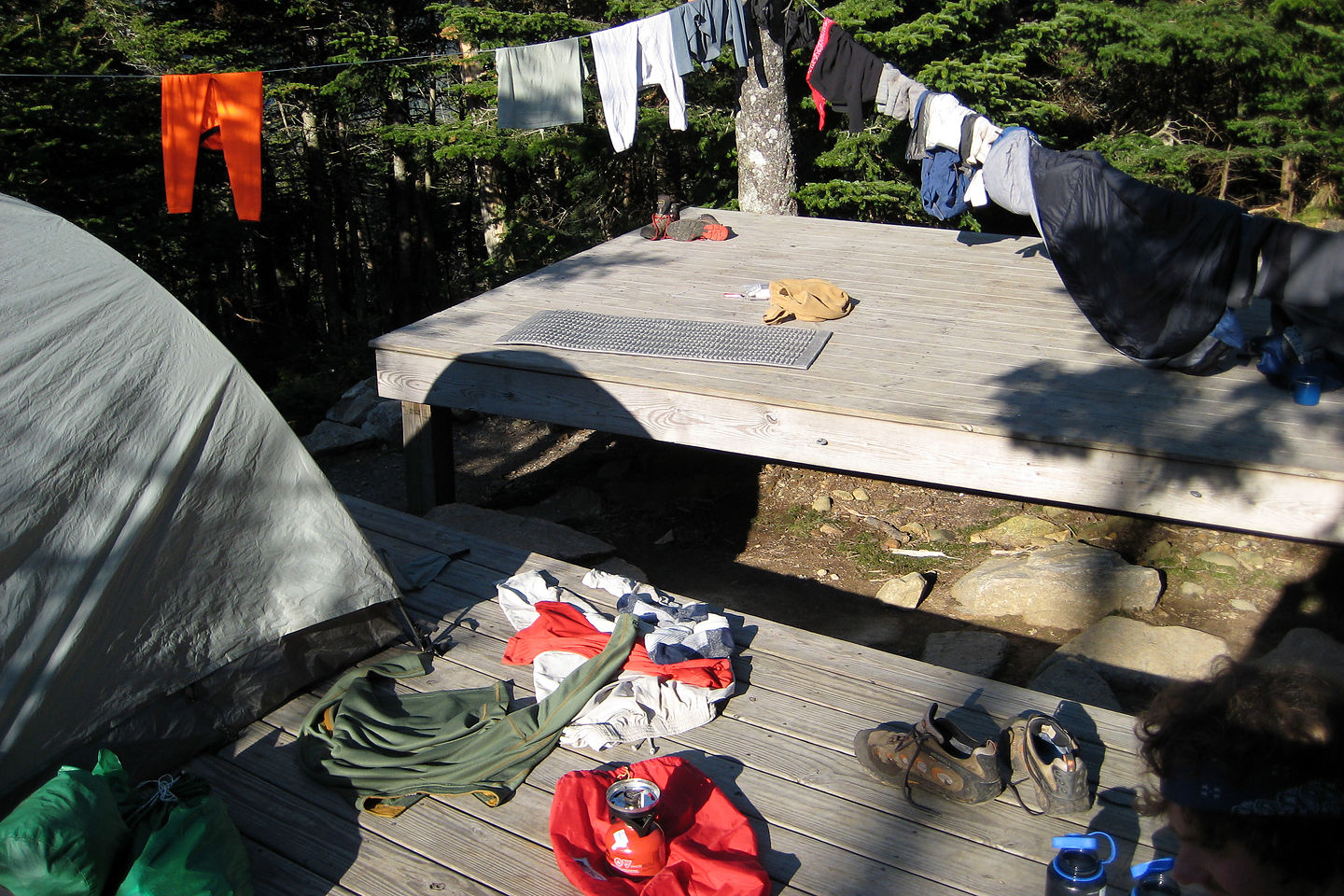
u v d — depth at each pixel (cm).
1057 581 512
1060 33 1170
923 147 571
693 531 640
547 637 345
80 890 221
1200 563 536
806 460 466
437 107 1688
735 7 712
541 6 1354
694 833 260
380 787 283
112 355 289
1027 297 608
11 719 261
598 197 1399
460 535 442
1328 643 439
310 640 335
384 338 566
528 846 262
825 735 306
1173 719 123
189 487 302
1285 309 448
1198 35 1161
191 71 1377
